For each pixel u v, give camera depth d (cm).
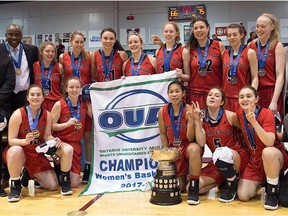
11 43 404
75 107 383
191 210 299
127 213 293
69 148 354
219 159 310
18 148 338
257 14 788
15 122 346
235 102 371
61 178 362
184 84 385
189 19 825
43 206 317
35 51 423
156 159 321
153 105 372
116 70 412
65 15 904
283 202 304
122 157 375
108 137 380
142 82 377
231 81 371
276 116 348
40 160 366
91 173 376
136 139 374
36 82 414
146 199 333
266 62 368
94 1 884
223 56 384
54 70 414
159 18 848
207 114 342
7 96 377
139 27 861
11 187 338
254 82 365
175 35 398
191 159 324
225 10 805
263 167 321
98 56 416
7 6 943
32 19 927
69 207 313
